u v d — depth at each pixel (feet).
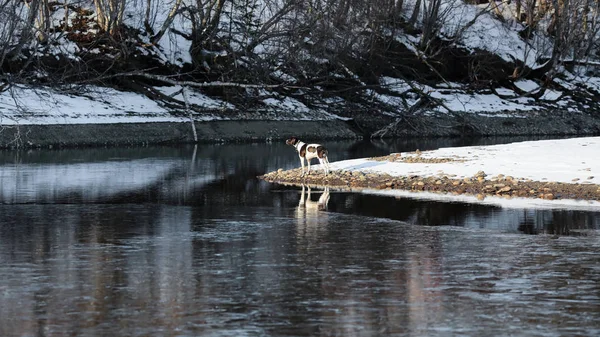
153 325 45.39
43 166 149.69
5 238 73.51
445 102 276.21
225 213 90.48
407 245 70.33
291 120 242.58
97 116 214.90
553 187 105.91
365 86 249.14
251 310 48.67
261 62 238.68
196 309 48.83
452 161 131.44
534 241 72.18
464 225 81.10
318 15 235.81
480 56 299.99
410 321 46.34
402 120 256.11
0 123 197.67
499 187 107.24
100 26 240.12
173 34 255.50
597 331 44.47
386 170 126.41
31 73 218.79
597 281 56.34
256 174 135.95
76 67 224.53
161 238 73.82
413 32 299.99
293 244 70.85
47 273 58.59
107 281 56.13
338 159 167.02
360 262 62.95
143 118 221.46
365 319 46.75
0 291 53.16
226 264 62.08
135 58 239.91
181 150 193.36
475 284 55.42
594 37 338.54
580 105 305.12
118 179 127.75
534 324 45.75
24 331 44.27
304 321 46.34
